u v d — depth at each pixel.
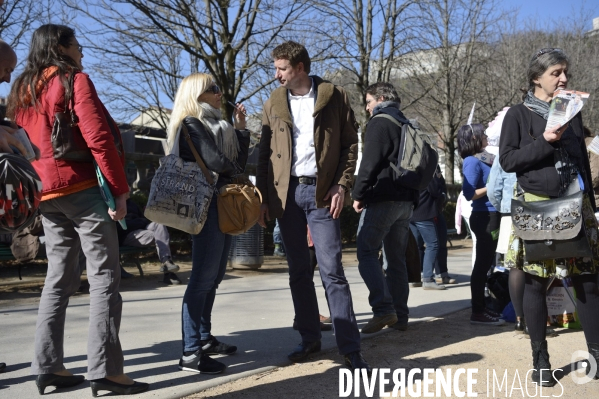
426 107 21.61
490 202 4.99
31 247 6.61
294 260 3.97
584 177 3.66
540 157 3.46
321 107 3.75
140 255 9.90
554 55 3.62
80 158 3.11
